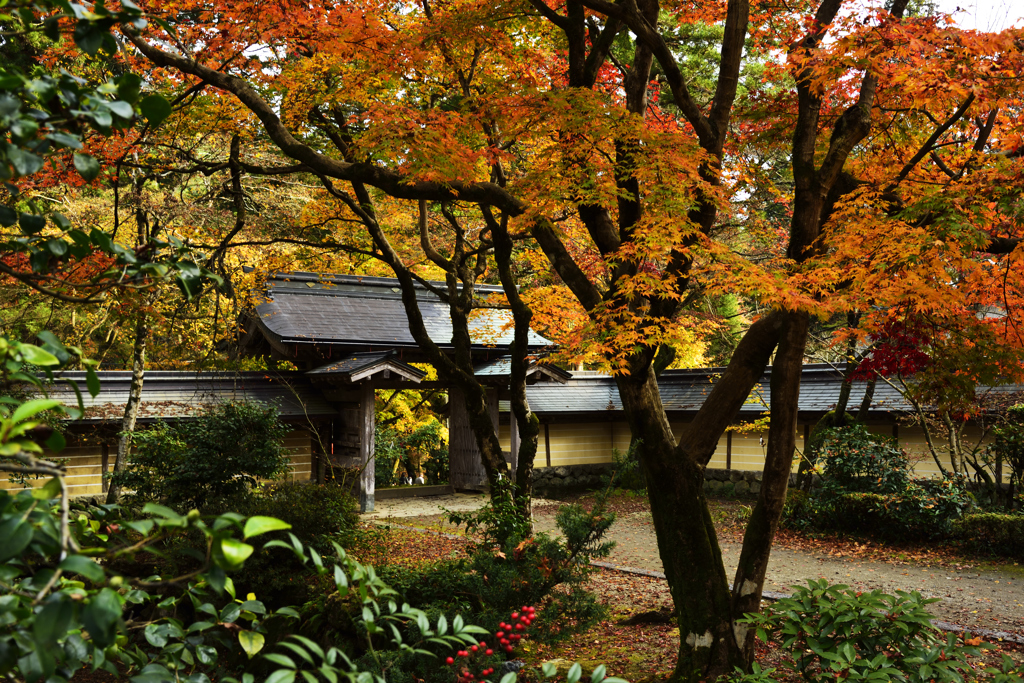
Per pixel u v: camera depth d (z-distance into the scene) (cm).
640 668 622
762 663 604
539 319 1076
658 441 555
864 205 589
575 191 600
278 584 728
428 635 239
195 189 1512
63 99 172
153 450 1048
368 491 1512
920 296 500
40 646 141
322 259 1271
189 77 693
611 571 1016
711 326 1332
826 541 1238
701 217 591
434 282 1873
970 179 543
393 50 663
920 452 1439
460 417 1808
